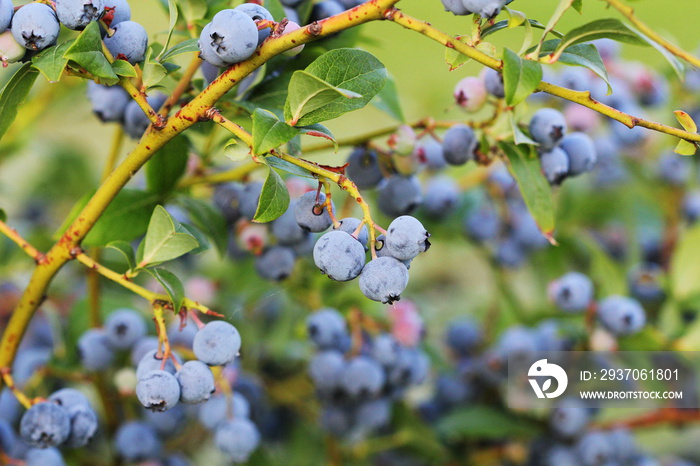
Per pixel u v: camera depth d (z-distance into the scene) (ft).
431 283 5.05
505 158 3.17
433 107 4.85
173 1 2.93
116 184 2.95
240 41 2.86
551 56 2.93
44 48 2.92
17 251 3.75
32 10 2.90
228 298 3.68
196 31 3.13
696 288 3.62
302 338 3.71
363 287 2.87
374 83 2.91
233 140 2.89
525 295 4.75
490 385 3.75
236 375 3.47
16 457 3.27
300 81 2.87
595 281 3.75
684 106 3.92
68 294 3.96
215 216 3.25
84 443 3.07
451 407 3.82
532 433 3.64
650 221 4.28
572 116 3.60
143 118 3.20
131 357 3.37
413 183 3.26
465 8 2.89
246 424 3.31
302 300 3.64
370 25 5.29
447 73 5.27
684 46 5.65
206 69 3.08
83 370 3.42
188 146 3.20
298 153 3.03
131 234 3.18
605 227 4.27
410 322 3.54
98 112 3.21
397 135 3.19
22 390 3.38
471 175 4.05
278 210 2.89
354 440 3.70
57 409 3.03
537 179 3.15
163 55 2.94
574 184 4.21
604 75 2.93
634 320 3.54
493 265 4.23
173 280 2.96
